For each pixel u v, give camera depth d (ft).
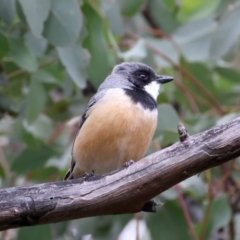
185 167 24.66
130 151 31.68
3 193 24.99
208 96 40.11
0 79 38.60
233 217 39.14
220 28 36.19
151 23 46.55
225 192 38.63
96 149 31.78
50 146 37.65
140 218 38.52
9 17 31.12
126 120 31.07
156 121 32.45
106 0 36.78
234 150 24.26
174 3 40.68
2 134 39.34
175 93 42.32
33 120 36.19
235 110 39.45
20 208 24.76
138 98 31.91
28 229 34.12
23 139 37.01
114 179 25.31
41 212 24.97
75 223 38.73
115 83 34.50
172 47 41.78
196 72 41.57
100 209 25.45
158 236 36.50
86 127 31.81
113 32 37.19
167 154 24.94
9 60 36.52
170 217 36.60
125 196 25.25
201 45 41.37
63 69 36.52
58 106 40.22
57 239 37.60
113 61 36.68
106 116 31.07
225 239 40.86
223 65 42.27
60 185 25.39
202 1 46.75
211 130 24.66
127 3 38.60
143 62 38.86
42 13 29.99
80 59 33.86
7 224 24.91
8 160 41.19
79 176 34.19
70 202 25.11
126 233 43.24
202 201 36.76
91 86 42.42
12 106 38.93
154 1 46.24
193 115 39.65
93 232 38.04
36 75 36.70
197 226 35.96
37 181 38.91
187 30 42.16
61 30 31.32
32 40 36.14
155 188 25.16
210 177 37.29
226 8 40.45
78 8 31.37
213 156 24.38
